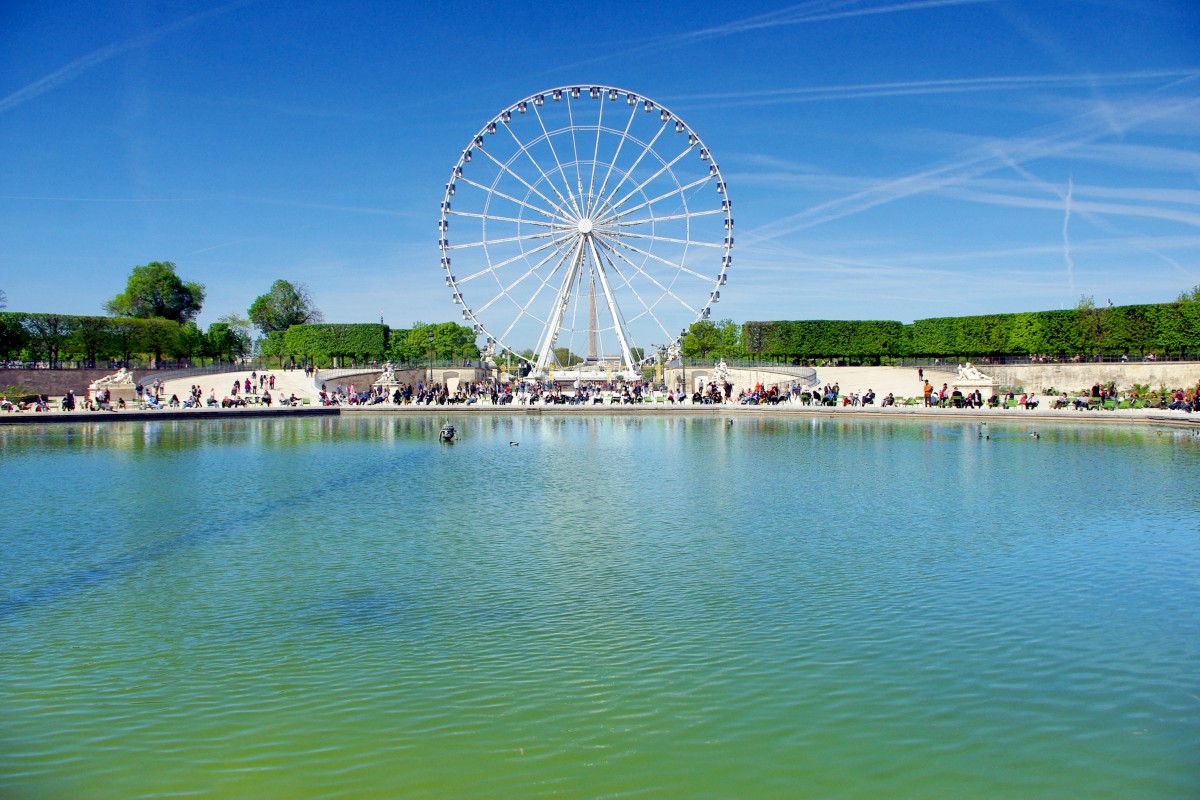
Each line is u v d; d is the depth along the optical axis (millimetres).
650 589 18391
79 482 33094
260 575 19625
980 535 23188
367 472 35938
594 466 37500
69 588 18703
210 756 11625
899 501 28266
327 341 119188
